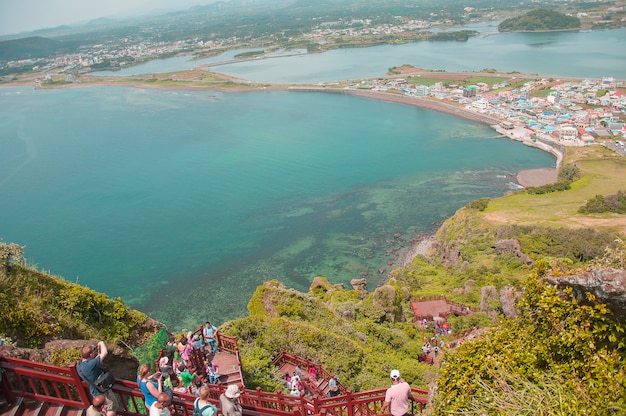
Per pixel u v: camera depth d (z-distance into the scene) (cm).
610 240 7844
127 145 17950
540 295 1681
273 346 3625
